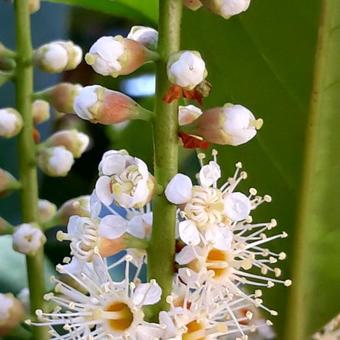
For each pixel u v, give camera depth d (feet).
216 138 0.53
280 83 0.57
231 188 0.54
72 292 0.55
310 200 0.58
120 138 0.73
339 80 0.57
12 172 0.67
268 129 0.58
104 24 0.82
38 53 0.60
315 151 0.58
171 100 0.52
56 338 0.55
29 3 0.60
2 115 0.59
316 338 0.61
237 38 0.57
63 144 0.61
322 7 0.55
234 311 0.56
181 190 0.53
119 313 0.54
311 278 0.59
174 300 0.54
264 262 0.56
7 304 0.59
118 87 0.76
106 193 0.53
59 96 0.60
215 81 0.58
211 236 0.53
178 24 0.52
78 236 0.54
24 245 0.59
